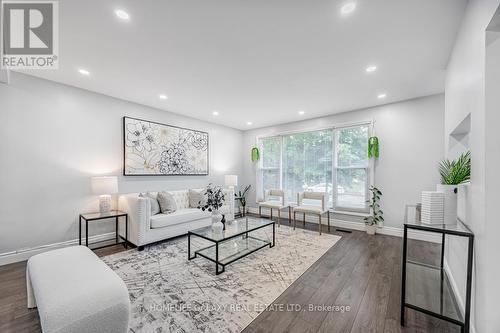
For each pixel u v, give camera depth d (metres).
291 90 3.30
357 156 4.28
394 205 3.82
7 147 2.66
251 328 1.56
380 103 3.89
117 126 3.65
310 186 4.95
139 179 3.92
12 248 2.69
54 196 3.00
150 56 2.35
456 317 1.57
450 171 2.06
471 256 1.42
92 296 1.28
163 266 2.55
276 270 2.47
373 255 2.93
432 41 2.05
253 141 5.99
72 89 3.16
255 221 3.45
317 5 1.62
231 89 3.28
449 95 2.36
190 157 4.76
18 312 1.75
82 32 1.94
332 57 2.37
